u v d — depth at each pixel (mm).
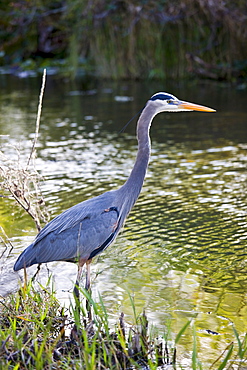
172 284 8930
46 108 24094
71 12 32156
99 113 22641
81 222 8516
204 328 7656
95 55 32438
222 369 6328
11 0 36188
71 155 16422
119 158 16047
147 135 9039
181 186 13516
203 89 27547
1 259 9844
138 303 8336
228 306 8242
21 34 37312
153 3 29297
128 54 31203
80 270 8539
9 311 7719
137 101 24906
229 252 10000
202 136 18531
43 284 9055
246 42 29406
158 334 7531
